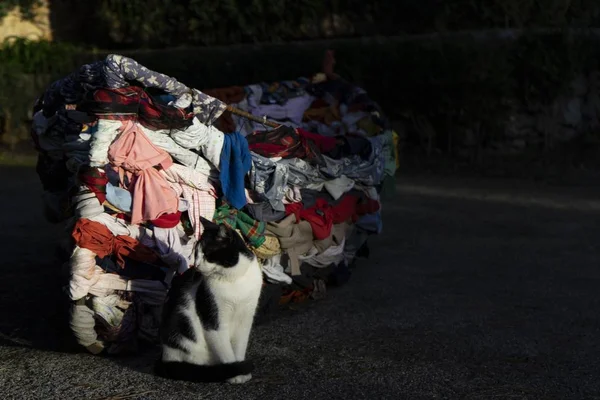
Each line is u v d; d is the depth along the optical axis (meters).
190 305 4.00
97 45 14.22
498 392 4.02
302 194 5.52
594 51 12.52
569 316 5.34
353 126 6.78
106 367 4.27
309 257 5.55
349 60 12.34
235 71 12.59
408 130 12.52
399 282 6.21
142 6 13.72
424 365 4.40
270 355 4.54
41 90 13.16
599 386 4.12
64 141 4.84
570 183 10.80
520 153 12.40
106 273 4.37
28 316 5.28
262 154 5.26
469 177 11.24
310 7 13.30
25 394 3.88
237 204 4.70
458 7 13.01
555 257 6.99
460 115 12.25
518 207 9.23
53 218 5.44
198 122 4.61
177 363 4.08
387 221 8.52
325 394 3.95
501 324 5.16
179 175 4.56
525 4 12.84
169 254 4.44
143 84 4.58
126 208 4.37
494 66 12.05
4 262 6.70
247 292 3.97
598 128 12.66
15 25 14.10
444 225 8.33
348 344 4.75
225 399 3.85
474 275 6.42
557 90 12.30
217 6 13.40
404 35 13.09
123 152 4.33
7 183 10.40
